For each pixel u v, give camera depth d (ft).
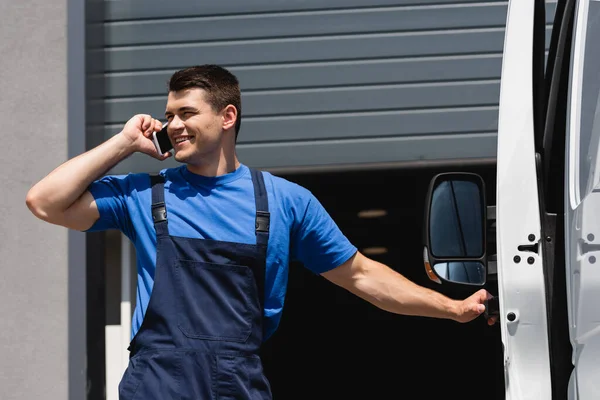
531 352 12.18
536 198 12.44
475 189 13.05
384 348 36.73
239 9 25.99
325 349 37.09
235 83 13.92
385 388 36.60
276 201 13.62
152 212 13.35
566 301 12.19
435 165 25.70
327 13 25.91
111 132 25.90
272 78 25.91
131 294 25.38
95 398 24.31
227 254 13.20
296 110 25.84
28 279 24.14
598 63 11.62
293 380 36.96
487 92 25.73
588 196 11.12
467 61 25.79
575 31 12.52
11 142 24.40
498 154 12.61
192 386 12.87
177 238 13.23
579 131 11.90
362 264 14.44
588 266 10.96
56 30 24.50
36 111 24.44
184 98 13.50
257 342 13.28
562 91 13.07
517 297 12.30
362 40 25.84
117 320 25.71
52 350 24.11
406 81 25.79
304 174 25.88
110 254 25.71
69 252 24.11
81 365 23.97
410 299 14.32
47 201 13.20
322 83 25.84
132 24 26.05
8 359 24.12
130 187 13.66
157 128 13.88
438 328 36.78
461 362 36.47
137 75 25.98
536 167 12.84
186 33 26.02
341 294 36.88
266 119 25.90
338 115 25.82
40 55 24.50
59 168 13.39
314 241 14.07
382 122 25.77
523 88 12.71
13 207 24.29
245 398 13.03
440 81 25.79
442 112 25.75
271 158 25.86
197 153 13.48
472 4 25.84
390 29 25.84
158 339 13.03
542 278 12.28
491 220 13.38
